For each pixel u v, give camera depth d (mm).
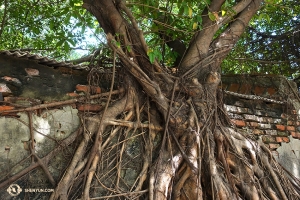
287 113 5641
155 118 4199
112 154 3865
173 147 4000
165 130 3938
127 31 4164
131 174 3883
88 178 3520
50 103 3643
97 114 3877
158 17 4801
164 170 3795
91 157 3588
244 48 7680
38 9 6367
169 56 5270
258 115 5379
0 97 3381
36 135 3506
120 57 4004
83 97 3900
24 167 3359
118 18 4141
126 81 4141
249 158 4500
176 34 4941
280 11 8164
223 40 4785
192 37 4797
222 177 4105
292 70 8383
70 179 3414
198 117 4156
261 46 8312
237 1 5445
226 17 4758
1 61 3484
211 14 4250
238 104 5250
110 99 4078
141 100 4211
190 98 4270
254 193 4121
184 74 4328
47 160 3457
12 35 7746
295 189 4980
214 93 4461
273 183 4570
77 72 4027
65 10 4605
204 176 4020
